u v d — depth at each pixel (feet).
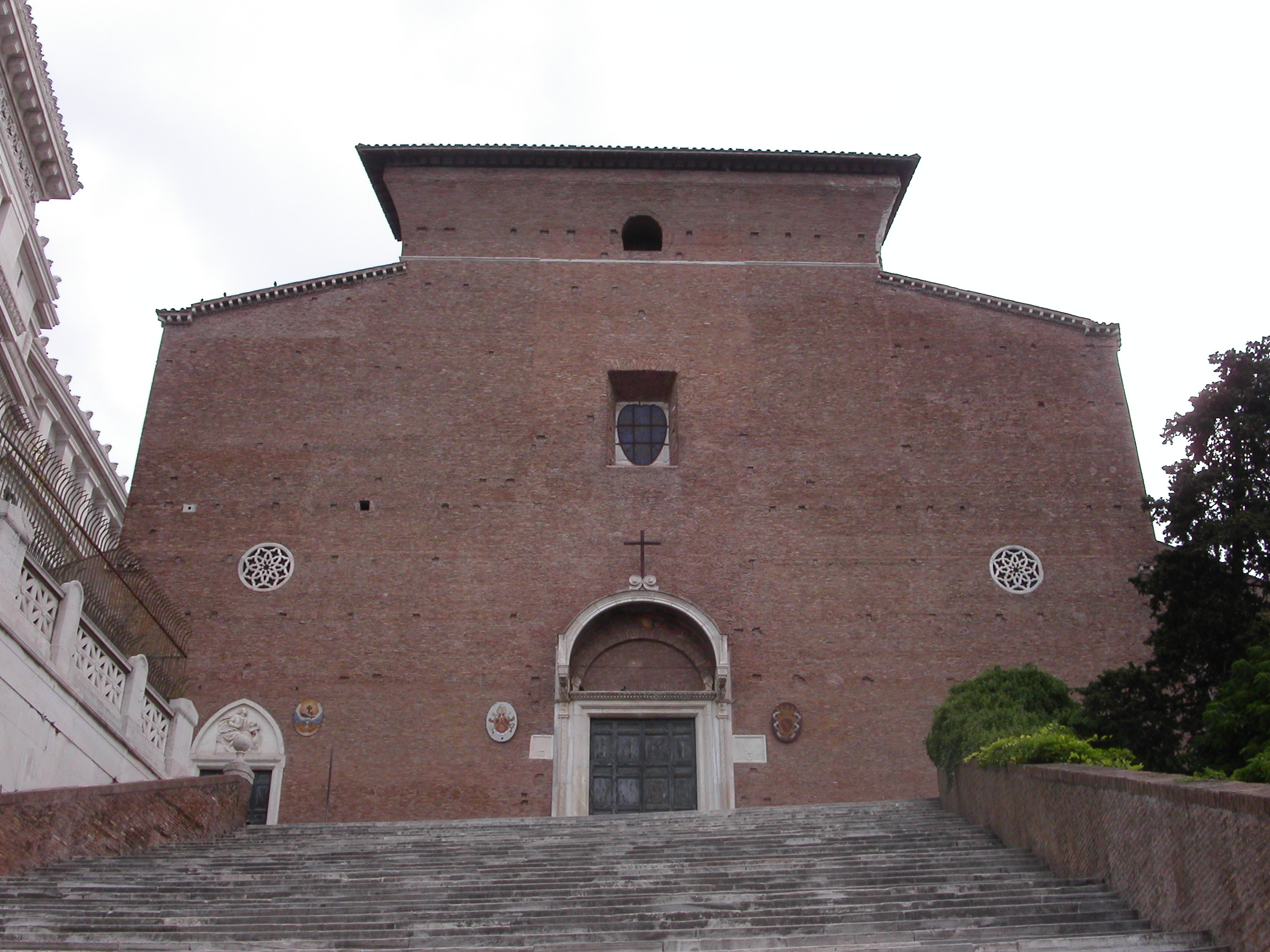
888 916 36.83
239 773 62.69
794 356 100.27
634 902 39.55
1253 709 57.82
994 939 34.37
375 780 83.10
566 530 92.17
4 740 45.06
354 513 92.43
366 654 87.10
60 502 54.90
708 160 107.65
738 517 93.25
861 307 102.73
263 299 100.58
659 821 58.85
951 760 59.77
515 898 40.73
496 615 88.84
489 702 85.81
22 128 102.53
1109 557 92.58
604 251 104.68
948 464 95.91
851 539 92.63
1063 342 101.35
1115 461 96.48
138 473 93.30
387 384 97.71
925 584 91.09
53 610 50.62
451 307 101.30
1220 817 32.71
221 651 86.99
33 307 111.86
